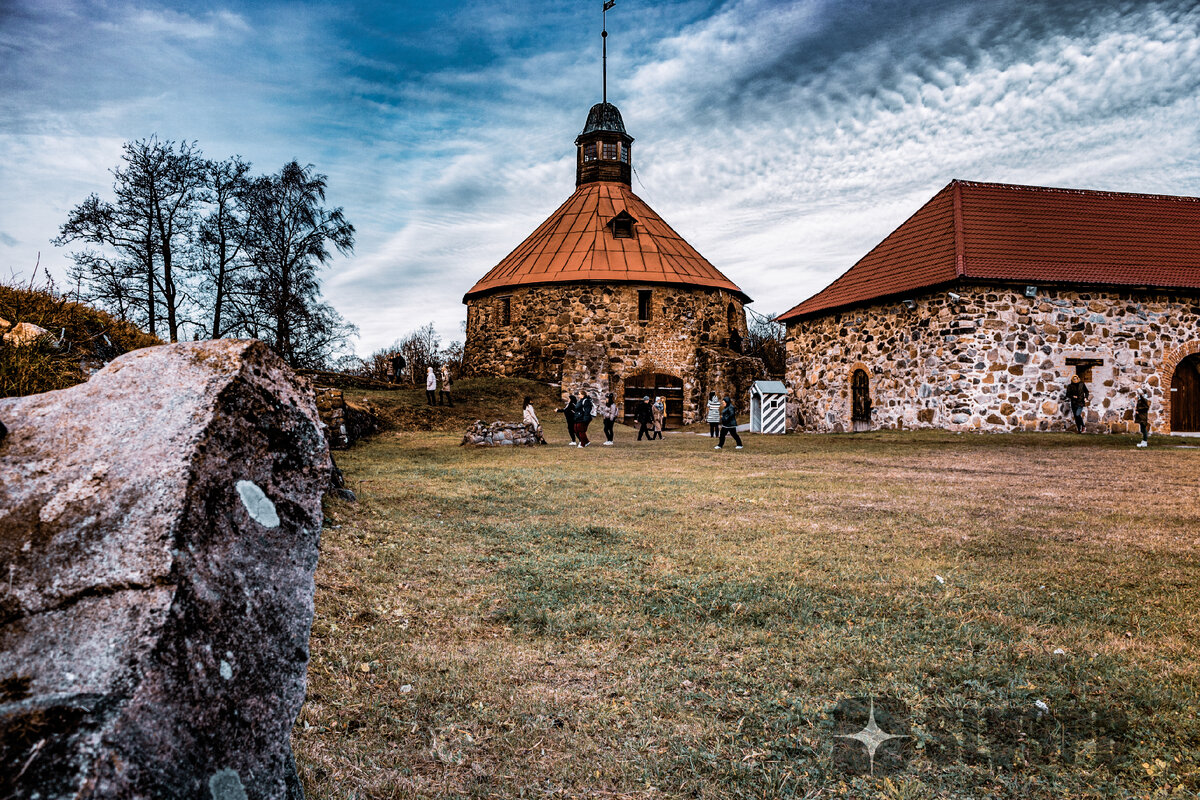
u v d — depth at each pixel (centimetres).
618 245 3694
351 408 2033
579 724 369
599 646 476
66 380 736
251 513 176
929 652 448
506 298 3731
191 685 144
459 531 793
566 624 512
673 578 614
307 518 195
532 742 350
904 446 1769
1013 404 2005
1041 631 480
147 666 136
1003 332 2006
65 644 137
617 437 2394
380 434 2164
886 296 2228
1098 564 645
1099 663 425
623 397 3469
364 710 379
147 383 182
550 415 2942
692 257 3838
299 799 171
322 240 3362
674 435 2538
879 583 592
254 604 167
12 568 145
